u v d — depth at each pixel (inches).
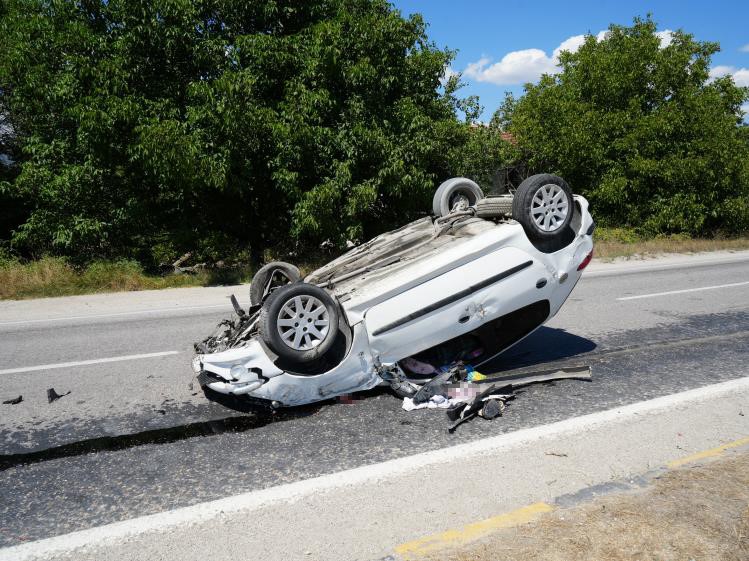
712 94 807.7
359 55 536.7
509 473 143.8
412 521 123.3
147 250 610.5
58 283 489.7
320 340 181.8
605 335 288.0
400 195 548.4
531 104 863.7
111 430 183.3
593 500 126.7
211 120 482.0
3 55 551.2
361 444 164.4
